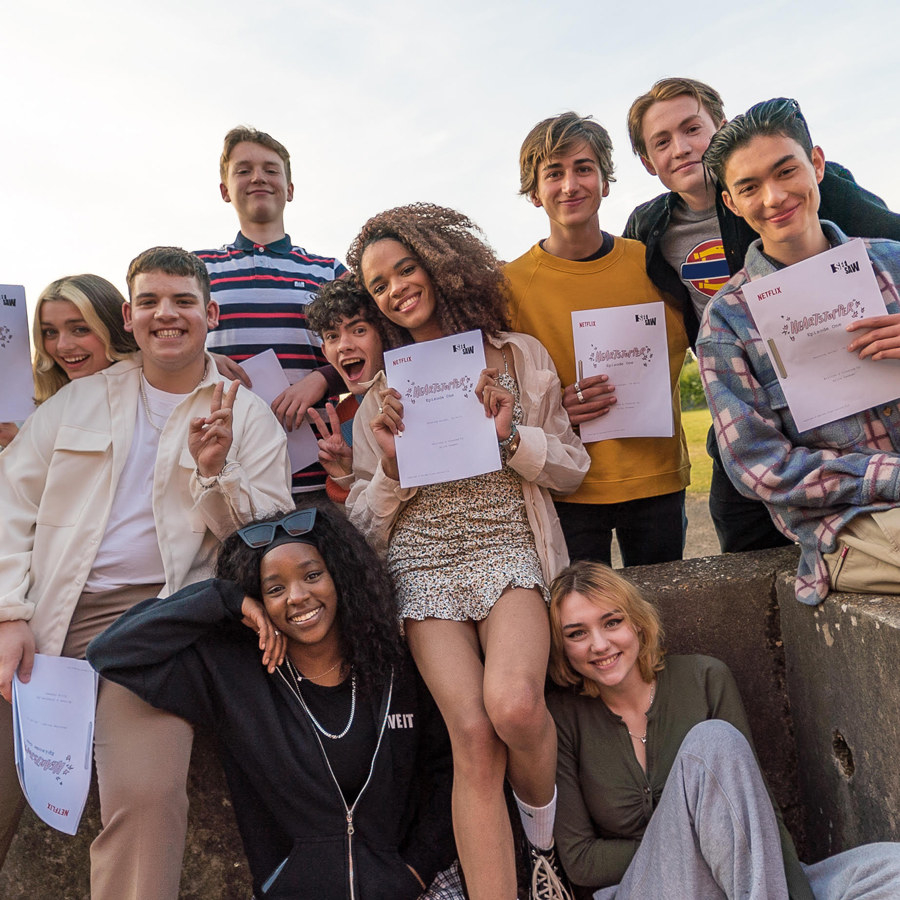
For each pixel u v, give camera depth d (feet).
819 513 7.45
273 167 11.49
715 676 7.61
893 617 6.67
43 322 8.88
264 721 7.06
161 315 8.11
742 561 8.98
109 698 7.09
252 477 8.29
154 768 6.77
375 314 9.08
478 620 7.52
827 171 8.62
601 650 7.30
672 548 9.92
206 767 8.09
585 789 7.48
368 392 8.75
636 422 9.12
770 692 8.57
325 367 10.50
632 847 7.19
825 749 7.82
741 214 7.64
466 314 8.63
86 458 8.08
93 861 6.79
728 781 6.36
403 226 8.46
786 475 7.39
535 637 7.07
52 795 7.23
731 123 7.47
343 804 6.96
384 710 7.23
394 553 8.11
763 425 7.58
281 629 7.16
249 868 7.94
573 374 9.42
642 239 10.11
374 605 7.36
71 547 7.81
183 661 7.04
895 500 7.02
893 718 6.64
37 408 8.54
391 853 6.97
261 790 7.06
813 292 7.29
